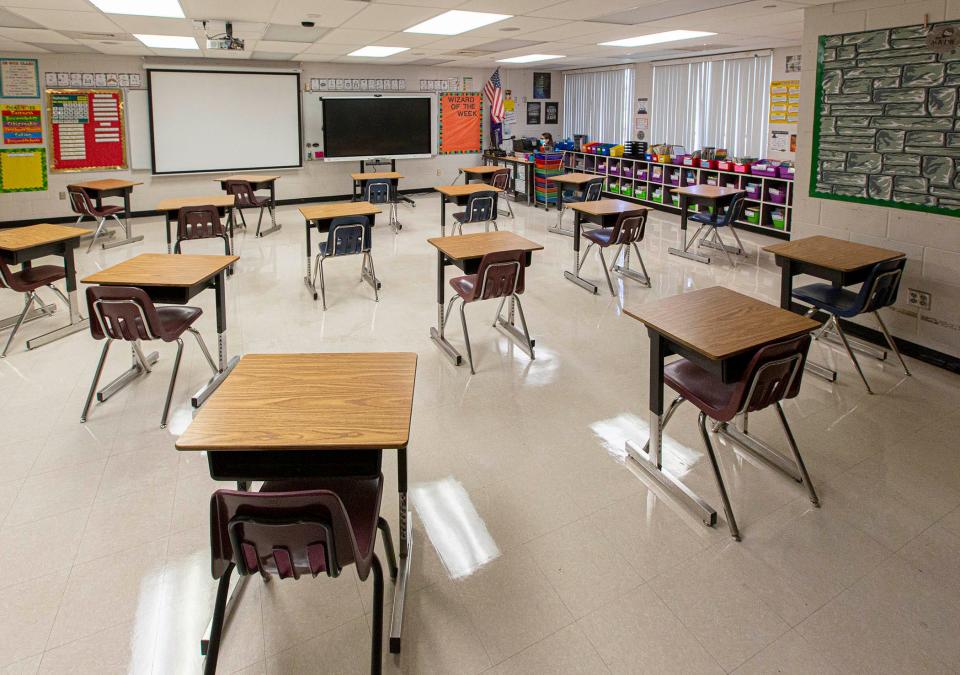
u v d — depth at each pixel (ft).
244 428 5.79
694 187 22.57
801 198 15.51
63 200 28.86
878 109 13.42
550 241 25.14
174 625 6.57
